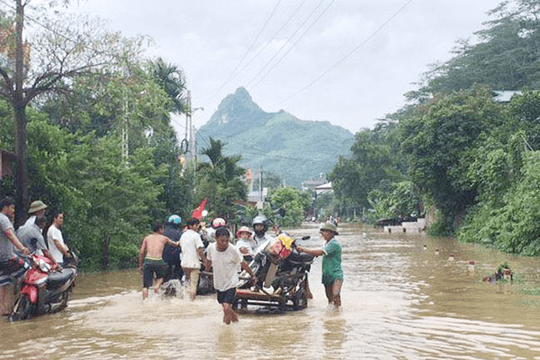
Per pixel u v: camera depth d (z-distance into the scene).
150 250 11.59
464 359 6.21
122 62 15.79
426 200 41.56
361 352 6.56
